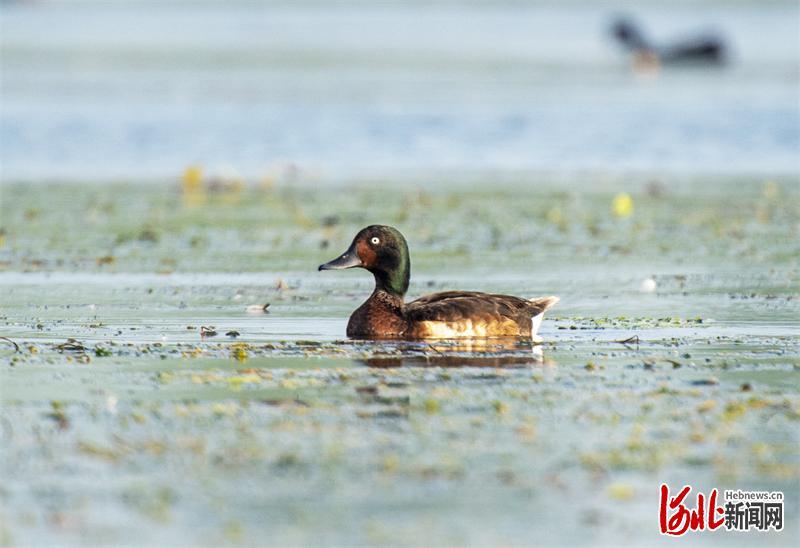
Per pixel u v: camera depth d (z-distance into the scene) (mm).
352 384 14562
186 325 18000
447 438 12625
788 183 33688
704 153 39500
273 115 46688
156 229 27000
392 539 10344
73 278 21609
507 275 21969
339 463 11945
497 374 15070
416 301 17484
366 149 40406
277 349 16375
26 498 11148
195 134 42469
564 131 43844
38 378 14883
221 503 11023
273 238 26047
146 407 13648
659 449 12352
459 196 31797
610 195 31891
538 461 12023
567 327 17844
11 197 31094
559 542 10367
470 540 10359
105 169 36188
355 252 17078
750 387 14438
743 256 23797
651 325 17953
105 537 10375
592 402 13859
